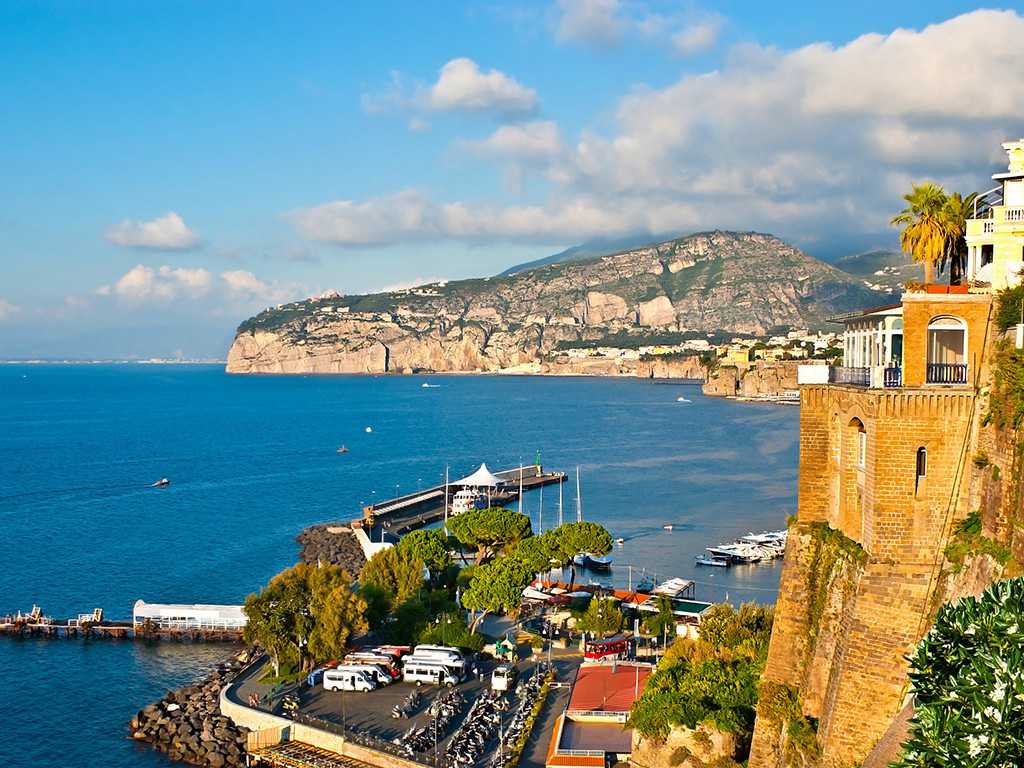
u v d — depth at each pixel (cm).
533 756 6988
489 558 12738
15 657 10719
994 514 3488
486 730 7512
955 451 3753
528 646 9956
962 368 3775
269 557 16212
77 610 12850
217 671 9756
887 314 4156
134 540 17625
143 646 11131
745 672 6131
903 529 3778
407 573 10756
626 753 6512
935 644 2741
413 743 7231
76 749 8262
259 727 8038
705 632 7675
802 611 4528
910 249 5541
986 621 2569
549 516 19762
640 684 7875
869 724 3722
